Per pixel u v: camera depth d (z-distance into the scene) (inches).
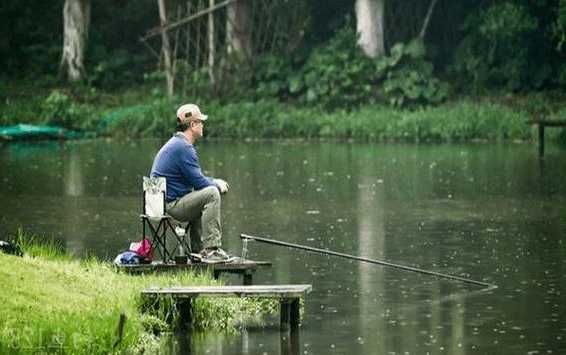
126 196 2581.2
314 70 4699.8
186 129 1584.6
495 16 4557.1
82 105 4557.1
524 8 4554.6
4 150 3799.2
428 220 2209.6
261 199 2534.5
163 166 1565.0
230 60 4756.4
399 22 5027.1
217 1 4953.3
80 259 1673.2
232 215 2300.7
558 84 4702.3
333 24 5123.0
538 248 1897.1
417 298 1539.1
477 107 4301.2
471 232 2063.2
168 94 4662.9
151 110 4409.5
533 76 4645.7
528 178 2851.9
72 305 1298.0
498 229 2094.0
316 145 3988.7
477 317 1421.0
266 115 4402.1
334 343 1304.1
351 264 1786.4
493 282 1635.1
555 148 3727.9
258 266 1537.9
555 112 4296.3
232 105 4458.7
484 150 3688.5
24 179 2910.9
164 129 4370.1
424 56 4790.8
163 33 4675.2
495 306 1482.5
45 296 1306.6
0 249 1464.1
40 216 2278.5
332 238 2018.9
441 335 1334.9
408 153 3617.1
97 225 2160.4
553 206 2367.1
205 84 4692.4
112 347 1221.7
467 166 3169.3
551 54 4670.3
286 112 4532.5
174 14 4977.9
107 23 5295.3
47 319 1230.3
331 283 1642.5
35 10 5270.7
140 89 4953.3
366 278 1676.9
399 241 1982.0
